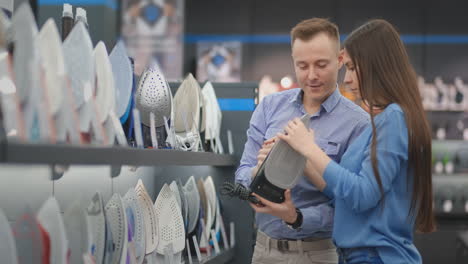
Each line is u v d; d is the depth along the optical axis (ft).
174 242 7.46
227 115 10.18
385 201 5.43
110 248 5.60
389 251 5.45
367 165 5.38
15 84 4.02
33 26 4.06
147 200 7.01
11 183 5.56
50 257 4.48
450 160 20.53
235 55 22.17
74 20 6.00
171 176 10.01
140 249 6.49
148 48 18.88
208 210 8.89
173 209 7.56
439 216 20.86
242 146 10.10
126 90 5.98
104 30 10.89
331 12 22.31
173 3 18.86
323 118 6.87
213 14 22.71
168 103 7.05
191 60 22.62
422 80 21.31
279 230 6.86
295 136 5.70
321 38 6.30
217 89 10.20
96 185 7.55
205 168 9.98
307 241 6.78
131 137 6.07
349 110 6.88
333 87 6.69
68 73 5.08
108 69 5.39
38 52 4.13
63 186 6.64
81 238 5.15
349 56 5.82
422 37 21.79
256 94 10.15
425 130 5.44
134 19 18.92
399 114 5.38
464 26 21.61
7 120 3.95
